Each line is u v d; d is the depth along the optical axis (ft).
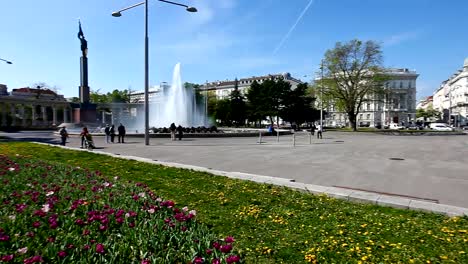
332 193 24.17
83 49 155.22
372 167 40.22
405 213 19.83
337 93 181.16
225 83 477.77
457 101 329.11
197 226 14.38
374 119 359.25
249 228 17.06
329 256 13.60
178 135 97.55
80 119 158.40
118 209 15.81
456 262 13.04
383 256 13.55
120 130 86.17
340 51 177.37
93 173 28.91
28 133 145.07
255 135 116.06
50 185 22.41
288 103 236.84
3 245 11.81
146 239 11.99
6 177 25.18
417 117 387.34
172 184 27.78
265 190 25.41
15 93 295.48
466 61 313.12
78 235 12.67
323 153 57.26
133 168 36.29
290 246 14.61
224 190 25.54
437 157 51.98
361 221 18.11
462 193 26.30
